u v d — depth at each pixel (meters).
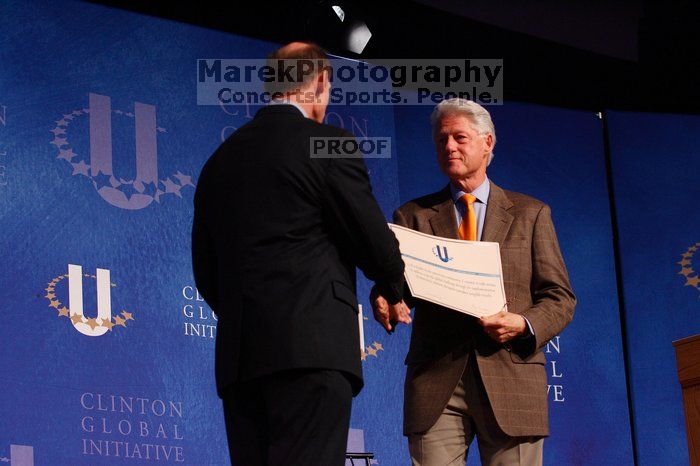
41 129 5.41
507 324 3.75
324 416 2.89
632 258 6.87
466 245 3.92
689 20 7.47
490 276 3.87
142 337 5.41
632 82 7.54
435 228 4.10
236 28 6.59
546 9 7.35
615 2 7.54
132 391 5.30
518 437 3.82
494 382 3.81
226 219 3.08
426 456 3.87
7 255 5.14
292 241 3.00
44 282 5.20
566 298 3.94
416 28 6.98
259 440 3.00
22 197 5.25
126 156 5.64
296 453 2.87
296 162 3.04
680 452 6.53
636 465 6.47
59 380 5.11
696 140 7.20
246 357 2.93
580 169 7.02
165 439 5.33
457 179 4.14
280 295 2.94
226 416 3.07
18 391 4.98
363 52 6.83
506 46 7.21
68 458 5.02
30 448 4.94
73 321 5.22
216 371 3.02
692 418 3.67
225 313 3.00
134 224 5.55
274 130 3.15
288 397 2.90
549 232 4.08
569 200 6.93
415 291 3.75
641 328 6.72
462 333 3.89
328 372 2.90
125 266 5.46
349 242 3.06
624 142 7.12
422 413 3.85
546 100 7.39
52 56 5.55
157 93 5.84
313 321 2.92
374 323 6.08
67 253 5.30
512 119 6.99
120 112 5.69
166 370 5.44
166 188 5.72
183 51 6.00
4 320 5.04
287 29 6.62
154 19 5.95
